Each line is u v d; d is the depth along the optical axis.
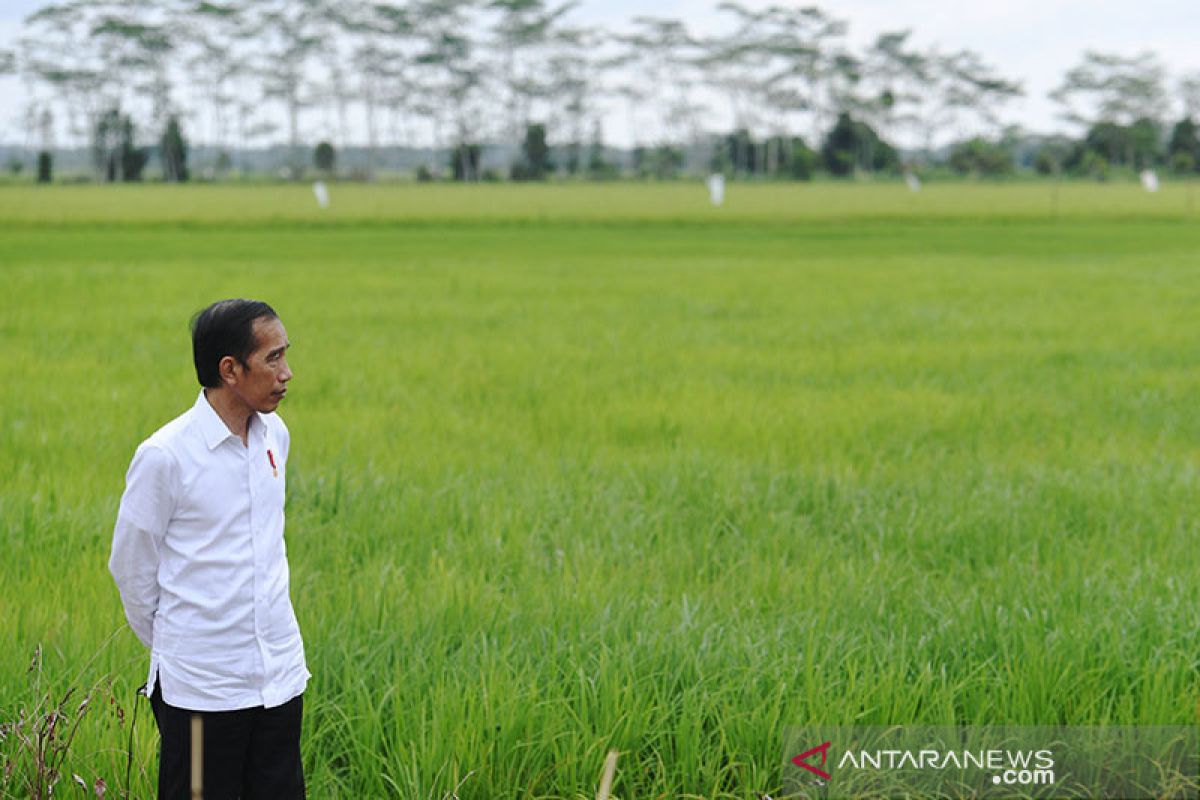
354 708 4.54
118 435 10.41
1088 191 95.94
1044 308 22.39
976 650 5.14
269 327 3.28
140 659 4.90
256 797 3.47
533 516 7.74
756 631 5.41
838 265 33.53
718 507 8.02
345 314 20.70
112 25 138.25
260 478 3.39
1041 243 45.78
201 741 3.25
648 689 4.61
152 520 3.27
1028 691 4.72
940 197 85.31
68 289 24.02
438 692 4.51
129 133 128.62
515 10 142.00
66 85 142.25
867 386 13.78
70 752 4.20
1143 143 140.75
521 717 4.39
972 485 8.92
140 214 61.16
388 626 5.32
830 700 4.60
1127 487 8.69
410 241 46.72
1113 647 5.05
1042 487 8.66
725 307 22.45
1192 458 10.11
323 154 137.75
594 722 4.52
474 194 89.88
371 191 94.19
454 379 13.94
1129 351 16.78
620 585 6.16
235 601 3.31
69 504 7.80
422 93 141.88
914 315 21.22
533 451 10.21
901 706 4.57
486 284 26.80
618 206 73.69
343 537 7.10
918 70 147.75
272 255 37.62
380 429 10.83
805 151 132.12
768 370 15.02
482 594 5.90
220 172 138.12
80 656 4.96
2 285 24.44
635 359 15.84
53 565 6.58
